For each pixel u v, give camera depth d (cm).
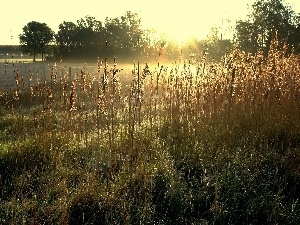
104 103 651
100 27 7456
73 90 702
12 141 720
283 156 608
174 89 822
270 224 441
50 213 444
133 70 679
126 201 466
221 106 772
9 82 2041
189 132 733
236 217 457
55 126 775
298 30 4119
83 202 475
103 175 564
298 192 523
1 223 418
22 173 546
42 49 8012
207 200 486
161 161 575
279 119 748
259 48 829
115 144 652
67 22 7475
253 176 532
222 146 653
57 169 566
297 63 841
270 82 786
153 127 796
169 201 475
